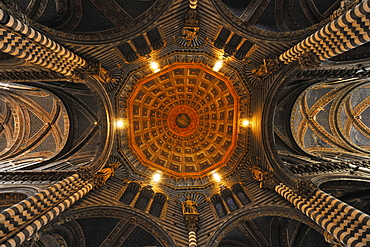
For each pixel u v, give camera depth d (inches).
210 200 706.2
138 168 794.2
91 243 557.0
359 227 384.5
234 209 607.5
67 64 533.0
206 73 816.3
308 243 599.5
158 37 666.8
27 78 565.0
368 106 963.3
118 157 748.6
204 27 626.5
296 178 569.9
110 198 601.3
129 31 575.5
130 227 570.6
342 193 587.2
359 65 539.5
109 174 663.8
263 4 594.2
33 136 940.0
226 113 859.4
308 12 601.6
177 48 704.4
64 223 513.0
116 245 560.4
